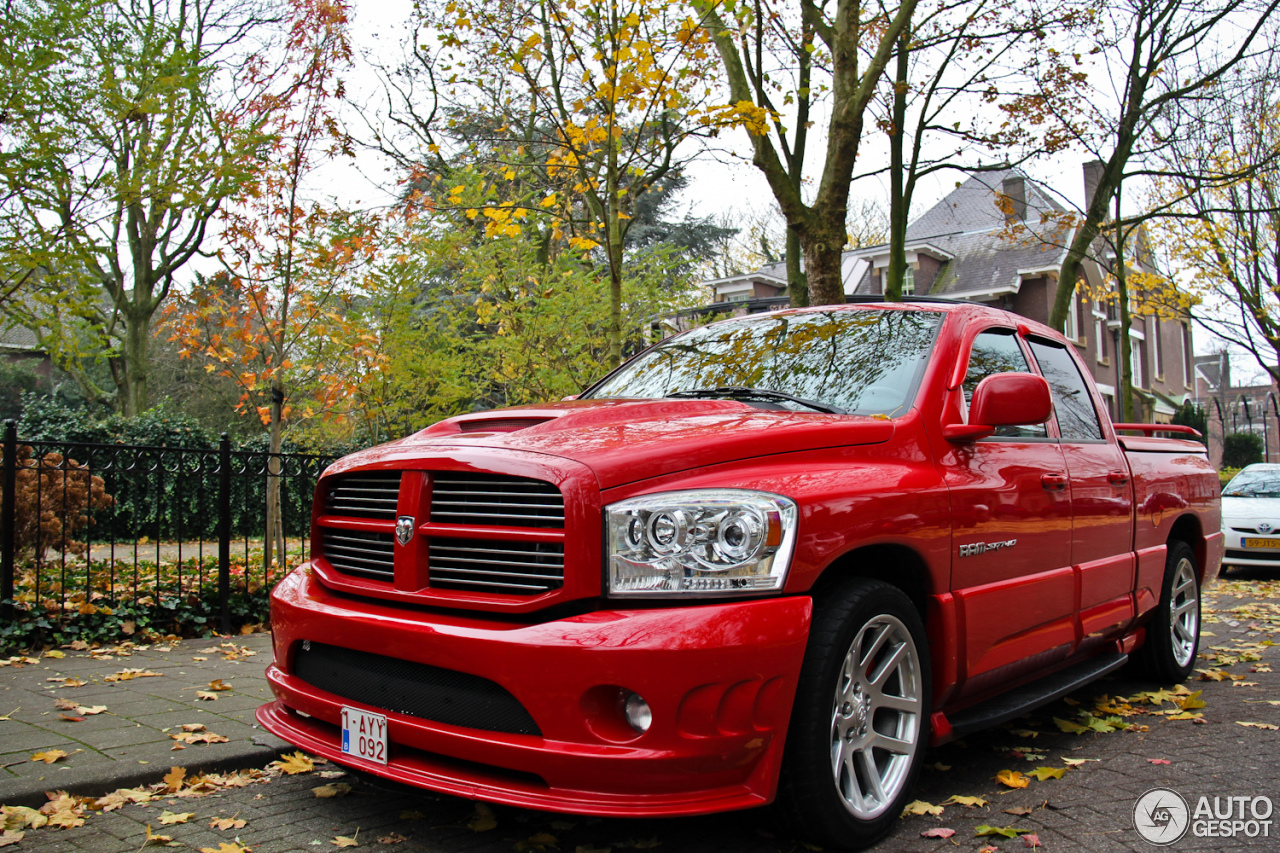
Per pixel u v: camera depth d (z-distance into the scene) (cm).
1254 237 1783
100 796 314
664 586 233
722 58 938
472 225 896
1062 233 2631
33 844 273
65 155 830
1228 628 745
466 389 950
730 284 2891
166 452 623
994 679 332
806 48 951
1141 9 1328
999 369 371
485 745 235
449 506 262
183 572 702
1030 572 348
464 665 238
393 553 273
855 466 281
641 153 664
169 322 781
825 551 252
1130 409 1584
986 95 1233
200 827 289
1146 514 457
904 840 277
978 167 1267
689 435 264
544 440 265
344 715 269
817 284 924
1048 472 365
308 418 920
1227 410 3584
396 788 266
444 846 274
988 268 2719
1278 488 1227
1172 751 381
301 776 343
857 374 343
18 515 666
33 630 560
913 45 1160
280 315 797
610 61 617
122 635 595
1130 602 439
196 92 852
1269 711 452
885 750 290
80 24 852
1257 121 1620
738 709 230
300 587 302
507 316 888
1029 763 363
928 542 290
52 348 977
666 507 237
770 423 281
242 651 565
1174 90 1424
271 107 754
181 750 350
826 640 252
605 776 224
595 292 902
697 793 231
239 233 747
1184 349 3947
